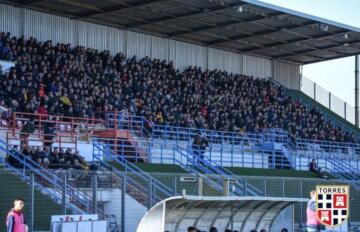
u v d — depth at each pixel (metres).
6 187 26.72
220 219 26.19
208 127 48.62
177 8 46.94
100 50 49.94
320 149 54.28
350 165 52.38
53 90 40.34
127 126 42.47
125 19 49.56
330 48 59.81
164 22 50.53
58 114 38.50
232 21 50.62
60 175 29.52
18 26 45.16
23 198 27.00
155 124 44.62
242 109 53.94
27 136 33.75
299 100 62.25
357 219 42.12
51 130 35.25
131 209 30.48
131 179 30.81
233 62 59.75
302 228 34.75
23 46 42.31
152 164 38.44
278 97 59.66
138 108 45.34
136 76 48.31
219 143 47.25
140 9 46.94
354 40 57.31
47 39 46.69
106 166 35.19
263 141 48.81
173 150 41.41
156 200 31.45
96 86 43.91
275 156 47.97
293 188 39.12
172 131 44.19
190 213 24.95
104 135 38.91
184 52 55.91
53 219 23.81
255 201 25.88
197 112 49.25
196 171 39.84
